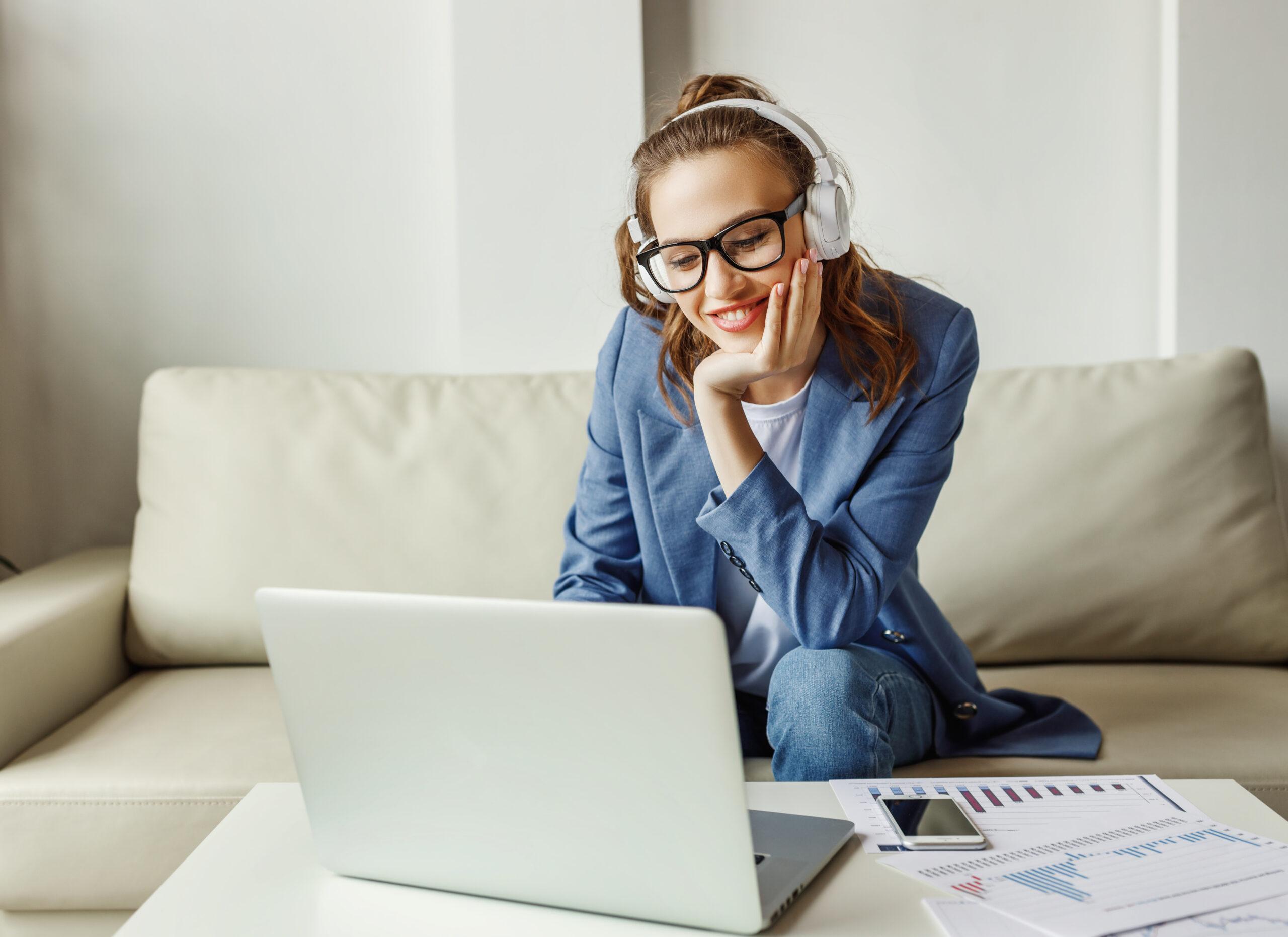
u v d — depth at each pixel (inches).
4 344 83.0
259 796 38.5
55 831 49.4
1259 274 77.0
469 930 28.5
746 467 41.7
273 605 29.3
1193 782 35.9
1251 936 25.0
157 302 83.1
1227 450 66.4
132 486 84.0
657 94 80.3
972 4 79.8
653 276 43.7
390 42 81.5
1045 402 68.8
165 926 28.9
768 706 43.6
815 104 80.6
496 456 69.1
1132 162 80.0
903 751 46.3
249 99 82.0
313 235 82.8
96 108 81.9
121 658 68.7
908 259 81.4
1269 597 64.5
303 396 71.2
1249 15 75.5
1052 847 30.8
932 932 26.7
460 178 78.6
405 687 28.6
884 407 45.2
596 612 26.0
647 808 27.2
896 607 47.8
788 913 28.1
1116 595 65.1
